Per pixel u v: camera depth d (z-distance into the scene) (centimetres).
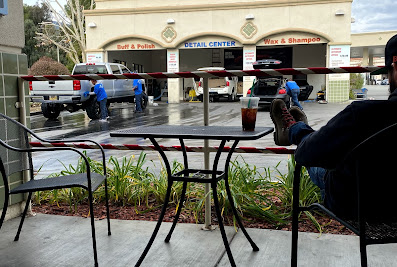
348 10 2339
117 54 2862
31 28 4331
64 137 1047
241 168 410
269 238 317
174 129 274
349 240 311
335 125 169
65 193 421
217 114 1695
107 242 318
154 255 293
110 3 2605
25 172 381
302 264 273
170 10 2542
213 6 2491
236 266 272
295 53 2970
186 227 345
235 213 294
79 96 1454
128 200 404
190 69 3219
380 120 164
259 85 1819
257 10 2444
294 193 208
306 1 2375
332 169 180
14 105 373
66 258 290
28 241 321
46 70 2295
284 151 322
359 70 287
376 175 171
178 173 288
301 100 2370
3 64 361
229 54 3188
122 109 2047
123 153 810
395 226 187
